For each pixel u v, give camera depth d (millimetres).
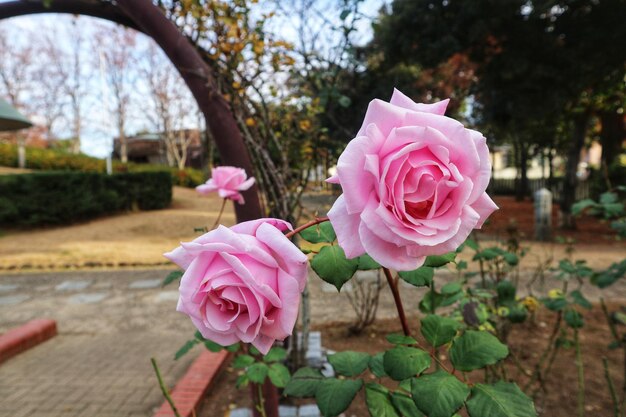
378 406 939
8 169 19453
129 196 13719
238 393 2658
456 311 2031
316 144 2896
